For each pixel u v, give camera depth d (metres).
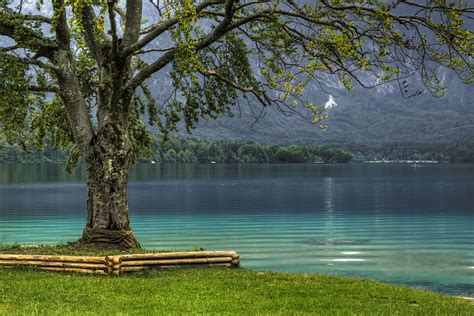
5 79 20.09
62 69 21.75
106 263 17.73
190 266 19.09
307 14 20.11
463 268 29.58
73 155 25.72
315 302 14.67
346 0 19.55
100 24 18.23
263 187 116.88
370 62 19.20
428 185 130.88
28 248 21.53
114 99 21.41
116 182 21.53
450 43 18.58
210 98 24.91
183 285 16.31
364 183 139.25
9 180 123.44
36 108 24.81
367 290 16.23
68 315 12.66
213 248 36.00
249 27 22.31
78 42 23.56
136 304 14.13
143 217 57.94
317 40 20.09
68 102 21.97
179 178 154.62
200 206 71.69
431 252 35.50
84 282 16.50
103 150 21.47
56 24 20.30
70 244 21.83
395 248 37.09
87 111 22.69
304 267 29.44
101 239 21.34
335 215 61.50
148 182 133.38
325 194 97.69
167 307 13.84
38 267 18.44
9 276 17.17
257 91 22.56
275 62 21.20
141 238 41.16
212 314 13.10
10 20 20.45
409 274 27.69
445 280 26.20
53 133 26.45
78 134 21.89
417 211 67.06
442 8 18.53
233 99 24.83
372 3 19.48
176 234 43.62
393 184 134.88
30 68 21.34
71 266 18.08
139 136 26.67
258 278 17.53
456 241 41.16
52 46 21.66
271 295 15.34
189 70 19.38
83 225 47.72
